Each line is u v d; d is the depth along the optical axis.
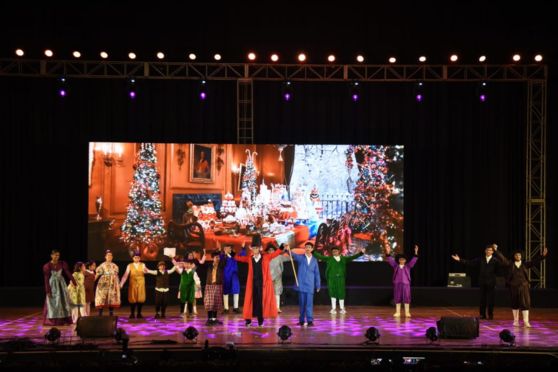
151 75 15.14
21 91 14.98
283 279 14.60
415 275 15.17
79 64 14.92
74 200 15.08
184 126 15.19
